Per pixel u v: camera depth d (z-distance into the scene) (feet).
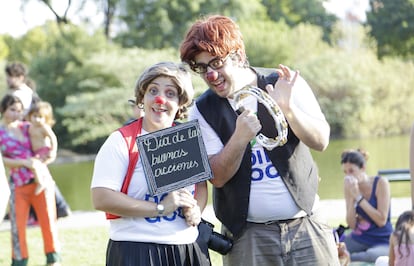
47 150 20.15
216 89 10.79
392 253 14.78
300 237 11.28
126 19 97.66
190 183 10.49
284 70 10.67
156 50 91.45
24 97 20.68
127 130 10.59
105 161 10.31
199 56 10.62
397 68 91.50
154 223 10.33
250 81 11.30
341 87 86.63
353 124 86.74
